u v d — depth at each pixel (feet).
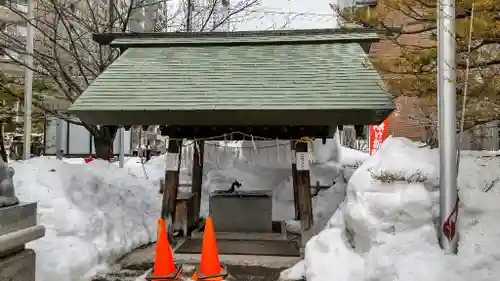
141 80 23.73
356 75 23.12
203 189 38.55
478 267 13.98
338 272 16.92
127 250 24.56
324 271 17.30
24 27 64.80
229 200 29.35
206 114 21.42
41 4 55.21
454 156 15.62
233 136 27.22
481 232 15.40
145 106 21.47
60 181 26.12
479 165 20.26
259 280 19.63
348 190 19.57
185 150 43.24
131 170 48.34
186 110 21.04
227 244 26.12
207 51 26.94
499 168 19.63
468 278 13.76
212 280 15.37
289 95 21.80
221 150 43.39
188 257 23.48
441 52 16.05
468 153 24.93
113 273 20.51
